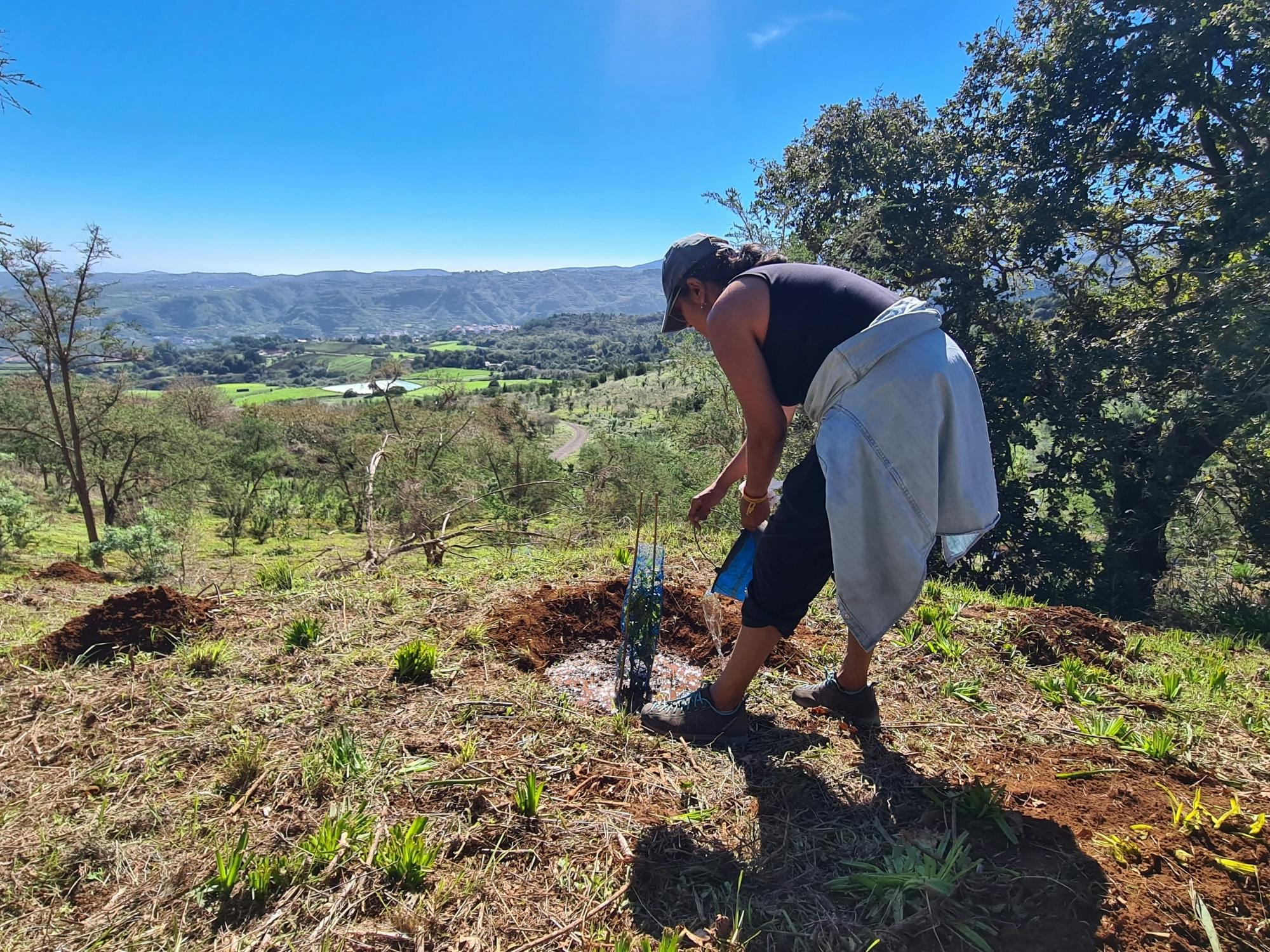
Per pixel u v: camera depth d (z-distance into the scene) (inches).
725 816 72.0
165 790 74.8
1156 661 117.5
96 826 68.1
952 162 515.2
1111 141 467.5
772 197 594.2
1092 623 126.1
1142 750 83.7
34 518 656.4
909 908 59.4
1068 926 56.6
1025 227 480.7
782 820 71.4
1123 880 61.0
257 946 54.4
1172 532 485.4
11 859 63.9
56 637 110.5
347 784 75.3
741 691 83.8
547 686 100.9
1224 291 370.0
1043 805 72.9
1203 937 55.4
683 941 56.0
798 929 57.3
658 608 98.4
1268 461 392.8
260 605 130.3
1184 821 68.0
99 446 854.5
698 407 484.4
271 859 61.9
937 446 68.9
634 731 87.7
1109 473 468.4
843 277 74.2
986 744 86.9
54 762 80.2
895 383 68.0
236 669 103.3
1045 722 92.3
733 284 74.0
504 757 81.1
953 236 529.7
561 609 126.0
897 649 116.2
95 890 60.6
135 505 879.1
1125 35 443.8
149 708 91.7
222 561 494.6
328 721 88.7
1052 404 470.0
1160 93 425.7
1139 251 488.7
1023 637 119.6
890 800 75.0
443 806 71.9
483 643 114.1
